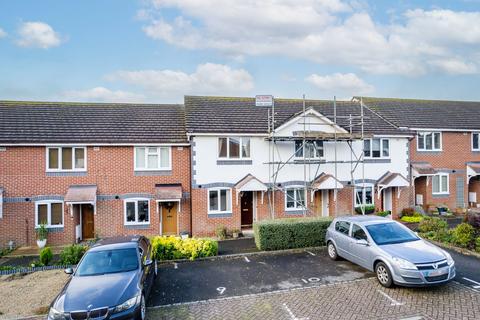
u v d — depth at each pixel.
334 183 19.28
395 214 21.72
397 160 21.86
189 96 22.98
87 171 18.36
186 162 19.44
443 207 22.67
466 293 9.51
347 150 20.92
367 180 21.23
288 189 20.02
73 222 18.06
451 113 26.00
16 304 9.96
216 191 19.11
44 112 20.48
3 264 14.63
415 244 10.48
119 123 20.20
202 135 18.75
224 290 10.45
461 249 13.69
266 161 19.69
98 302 7.66
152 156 19.22
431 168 22.53
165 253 13.70
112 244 10.01
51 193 17.97
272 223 15.24
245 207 20.25
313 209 20.30
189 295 10.11
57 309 7.61
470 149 24.27
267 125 20.02
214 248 14.21
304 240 15.19
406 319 8.18
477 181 24.44
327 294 9.84
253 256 14.16
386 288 10.02
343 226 12.52
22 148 17.77
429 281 9.22
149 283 9.89
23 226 17.66
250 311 8.95
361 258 11.08
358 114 23.58
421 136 23.45
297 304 9.27
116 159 18.69
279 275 11.65
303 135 18.33
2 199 17.36
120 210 18.61
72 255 13.48
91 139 18.27
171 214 19.48
